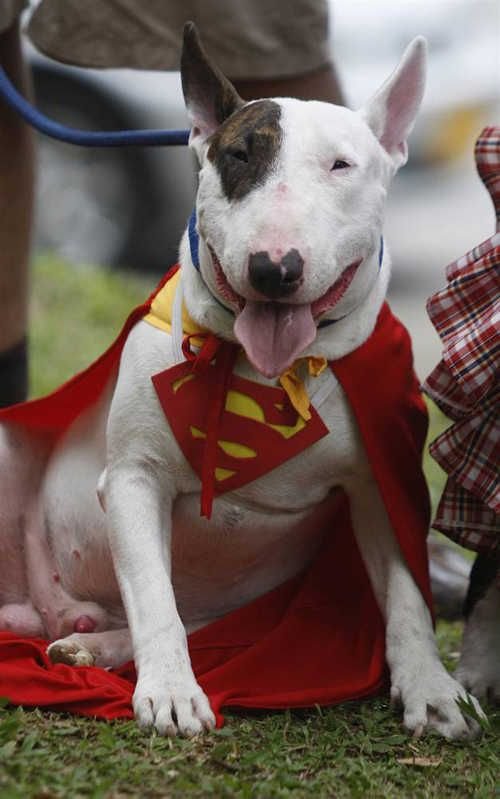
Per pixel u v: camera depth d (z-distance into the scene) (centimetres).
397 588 511
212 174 463
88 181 1313
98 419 542
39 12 666
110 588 554
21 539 572
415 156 1411
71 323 1162
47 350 1088
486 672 523
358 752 455
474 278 487
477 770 444
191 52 496
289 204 441
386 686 520
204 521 513
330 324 479
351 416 495
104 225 1327
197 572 538
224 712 483
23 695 468
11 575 576
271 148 455
